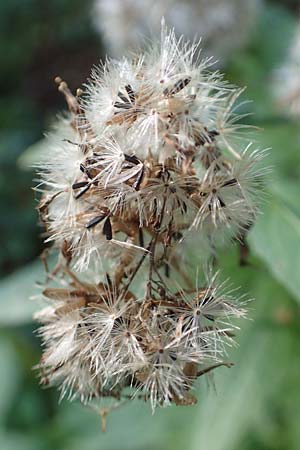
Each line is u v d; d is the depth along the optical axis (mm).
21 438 203
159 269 117
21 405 232
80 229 113
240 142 115
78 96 117
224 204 110
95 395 116
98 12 221
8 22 359
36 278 155
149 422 182
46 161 122
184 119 109
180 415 180
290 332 155
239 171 111
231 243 118
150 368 109
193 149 108
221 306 111
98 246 113
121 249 114
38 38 378
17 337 210
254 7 206
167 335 109
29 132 368
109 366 110
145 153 109
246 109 167
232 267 147
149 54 115
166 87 110
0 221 333
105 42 221
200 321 110
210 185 109
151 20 204
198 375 111
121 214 112
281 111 169
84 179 112
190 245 115
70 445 192
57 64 408
